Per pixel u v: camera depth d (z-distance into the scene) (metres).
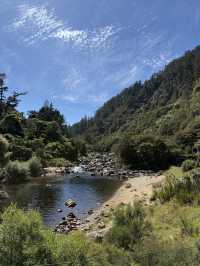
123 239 16.83
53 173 69.81
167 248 12.51
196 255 11.50
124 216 19.08
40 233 8.37
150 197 34.94
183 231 19.27
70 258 8.33
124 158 84.56
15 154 69.56
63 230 25.72
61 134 112.31
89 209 34.59
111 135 199.25
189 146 90.88
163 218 23.28
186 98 167.38
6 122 90.75
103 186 51.88
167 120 143.25
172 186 31.88
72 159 100.56
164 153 82.00
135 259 12.24
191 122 114.25
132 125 188.00
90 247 12.14
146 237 16.45
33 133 99.56
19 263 7.75
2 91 108.31
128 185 49.38
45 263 7.81
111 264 11.93
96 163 95.19
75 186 51.41
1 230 8.16
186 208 25.38
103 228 24.47
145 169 81.75
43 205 35.84
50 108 127.81
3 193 40.19
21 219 8.38
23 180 54.53
